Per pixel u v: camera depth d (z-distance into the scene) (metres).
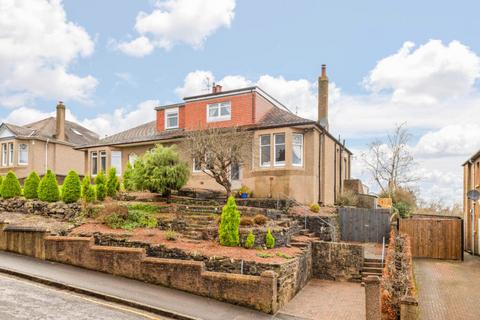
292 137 23.38
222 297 12.11
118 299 11.64
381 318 9.47
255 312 11.46
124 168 29.81
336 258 16.50
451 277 16.89
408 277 11.31
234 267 12.84
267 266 12.41
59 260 15.41
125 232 15.76
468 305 12.69
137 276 13.67
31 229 16.33
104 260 14.37
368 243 21.44
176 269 12.95
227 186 21.02
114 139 31.06
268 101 27.28
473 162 24.72
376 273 15.92
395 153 42.41
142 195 21.80
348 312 11.99
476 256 23.16
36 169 36.81
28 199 20.66
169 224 16.59
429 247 22.09
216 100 26.67
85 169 31.77
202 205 20.11
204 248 14.04
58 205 19.00
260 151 24.34
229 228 14.55
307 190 23.33
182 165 20.73
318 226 19.64
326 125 27.00
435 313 11.86
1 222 17.56
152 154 20.89
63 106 39.69
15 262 15.16
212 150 20.59
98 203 19.19
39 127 40.34
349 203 26.56
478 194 21.84
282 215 19.66
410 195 35.91
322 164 24.72
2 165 36.88
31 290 12.09
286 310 12.02
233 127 22.55
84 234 15.60
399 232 21.30
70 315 10.07
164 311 10.95
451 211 44.12
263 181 23.86
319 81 28.27
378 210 21.73
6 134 37.06
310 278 16.47
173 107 29.16
